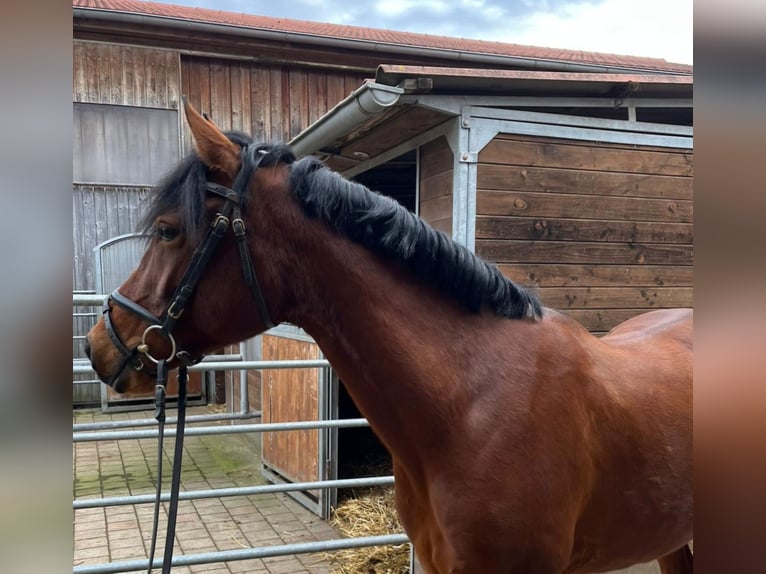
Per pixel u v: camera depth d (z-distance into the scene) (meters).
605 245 2.70
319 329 1.24
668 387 1.43
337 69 6.30
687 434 1.38
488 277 1.26
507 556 1.14
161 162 5.92
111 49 5.66
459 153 2.48
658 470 1.34
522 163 2.57
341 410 4.43
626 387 1.36
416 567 2.48
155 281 1.20
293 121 6.18
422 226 1.23
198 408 6.30
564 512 1.18
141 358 1.20
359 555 2.95
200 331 1.20
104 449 4.95
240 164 1.20
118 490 3.94
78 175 5.70
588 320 2.68
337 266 1.20
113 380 1.22
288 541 3.11
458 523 1.15
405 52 6.16
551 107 2.70
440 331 1.22
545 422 1.18
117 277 5.92
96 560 2.91
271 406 4.09
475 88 2.50
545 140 2.60
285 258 1.21
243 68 6.00
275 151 1.25
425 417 1.18
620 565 1.44
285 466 3.87
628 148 2.74
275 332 4.01
